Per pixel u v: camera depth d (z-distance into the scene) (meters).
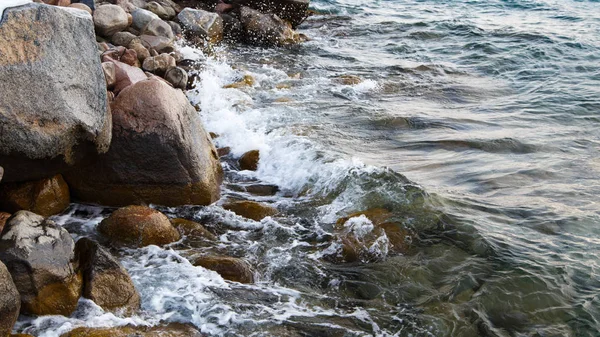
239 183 8.32
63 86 6.98
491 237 7.26
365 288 6.77
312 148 8.69
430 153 9.01
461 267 6.95
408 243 7.23
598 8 18.97
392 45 14.95
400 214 7.56
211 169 7.93
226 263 6.82
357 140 9.26
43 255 6.29
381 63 13.23
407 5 20.34
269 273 6.91
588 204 7.84
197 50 11.95
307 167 8.37
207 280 6.71
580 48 14.19
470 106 10.70
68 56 7.07
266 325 6.34
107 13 10.40
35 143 6.83
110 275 6.42
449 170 8.55
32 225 6.44
